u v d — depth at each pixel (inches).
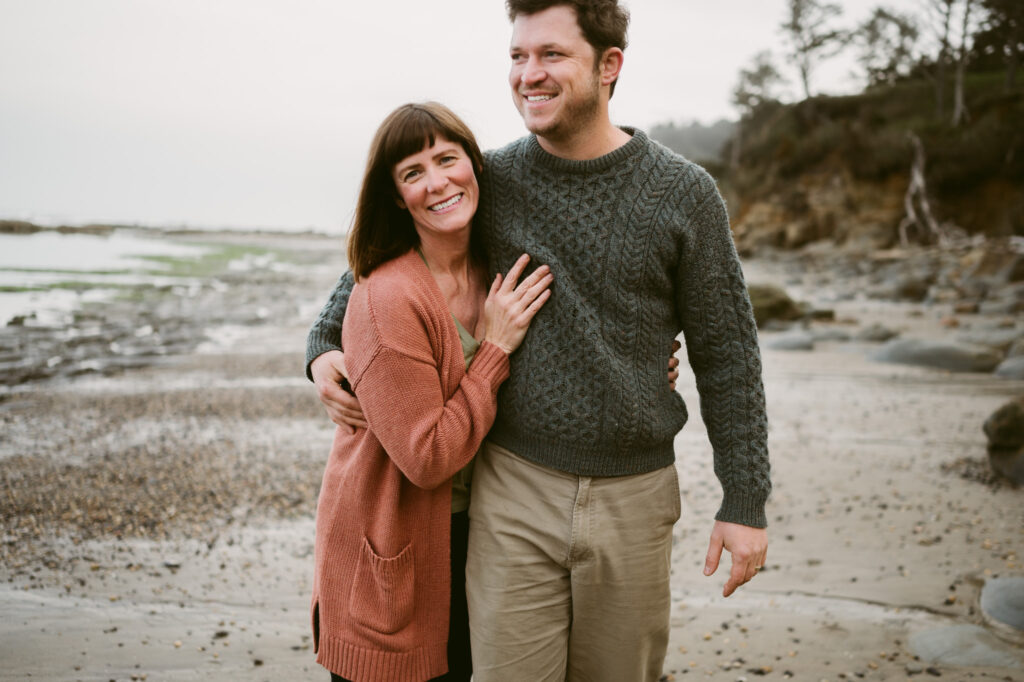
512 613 81.7
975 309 600.1
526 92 76.4
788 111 1902.1
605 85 77.8
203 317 596.1
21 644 123.6
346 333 81.0
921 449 239.1
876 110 1685.5
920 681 114.8
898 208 1362.0
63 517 181.5
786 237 1492.4
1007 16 1755.7
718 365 80.7
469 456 79.0
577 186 78.8
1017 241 1127.6
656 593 83.8
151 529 175.6
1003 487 202.4
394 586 80.0
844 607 139.0
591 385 78.3
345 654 81.7
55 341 453.4
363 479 80.8
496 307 80.3
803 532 173.5
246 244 2440.9
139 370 377.4
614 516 80.5
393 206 82.7
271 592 146.0
